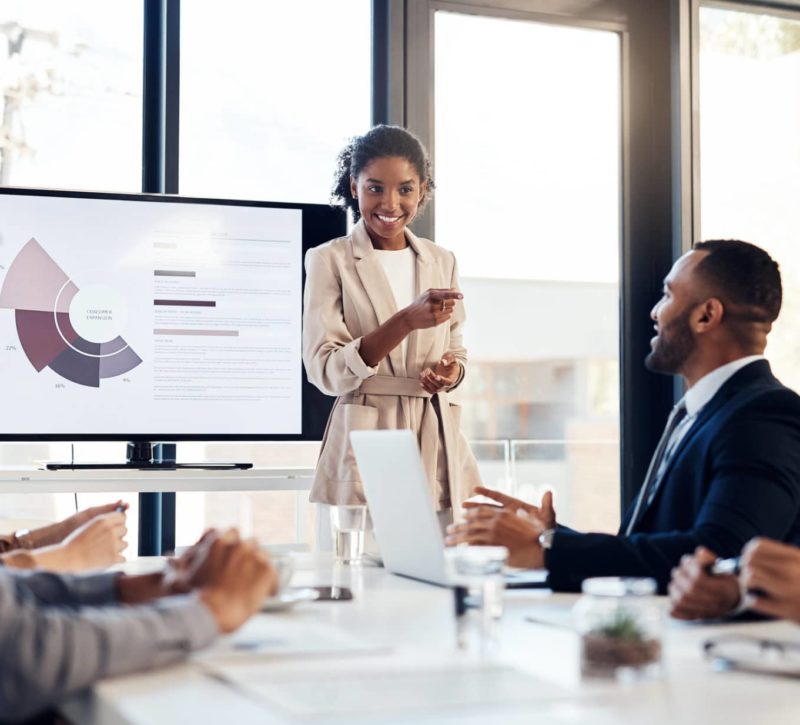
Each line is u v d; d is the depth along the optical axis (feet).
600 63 13.91
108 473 10.73
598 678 3.34
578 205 13.76
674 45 13.87
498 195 13.39
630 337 13.84
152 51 12.08
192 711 2.96
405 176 9.91
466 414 14.33
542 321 13.74
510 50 13.46
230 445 12.57
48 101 11.75
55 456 11.66
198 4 12.19
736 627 4.36
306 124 12.55
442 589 5.49
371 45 12.84
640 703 3.05
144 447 11.39
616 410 13.92
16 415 11.16
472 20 13.28
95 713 3.23
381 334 9.23
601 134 13.89
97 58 11.93
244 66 12.34
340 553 6.70
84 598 4.28
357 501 9.34
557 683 3.31
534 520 6.32
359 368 9.27
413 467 5.37
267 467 11.81
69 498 12.01
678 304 6.48
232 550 3.84
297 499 12.74
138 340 11.39
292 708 2.97
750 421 5.72
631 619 3.35
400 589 5.50
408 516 5.61
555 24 13.60
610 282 13.92
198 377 11.51
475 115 13.26
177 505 12.29
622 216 13.88
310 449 12.90
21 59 11.67
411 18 12.88
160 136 12.05
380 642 4.00
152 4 12.07
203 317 11.53
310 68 12.59
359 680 3.34
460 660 3.67
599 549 5.38
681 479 6.04
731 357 6.39
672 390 13.78
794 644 3.92
